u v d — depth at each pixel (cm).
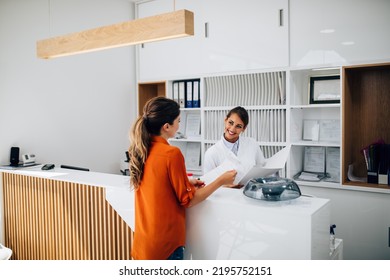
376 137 329
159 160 175
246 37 365
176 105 185
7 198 326
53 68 366
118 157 445
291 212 159
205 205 188
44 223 290
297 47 337
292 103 343
